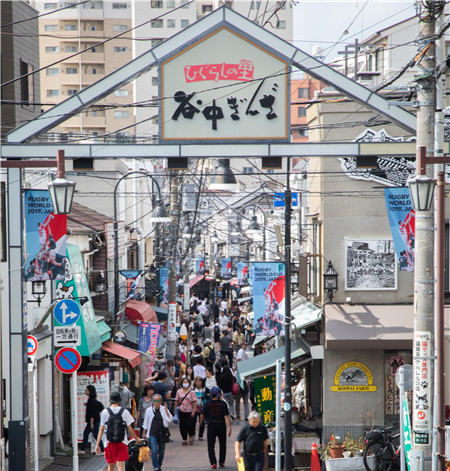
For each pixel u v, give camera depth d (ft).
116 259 180.45
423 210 74.28
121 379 163.32
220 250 461.37
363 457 117.39
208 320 330.54
